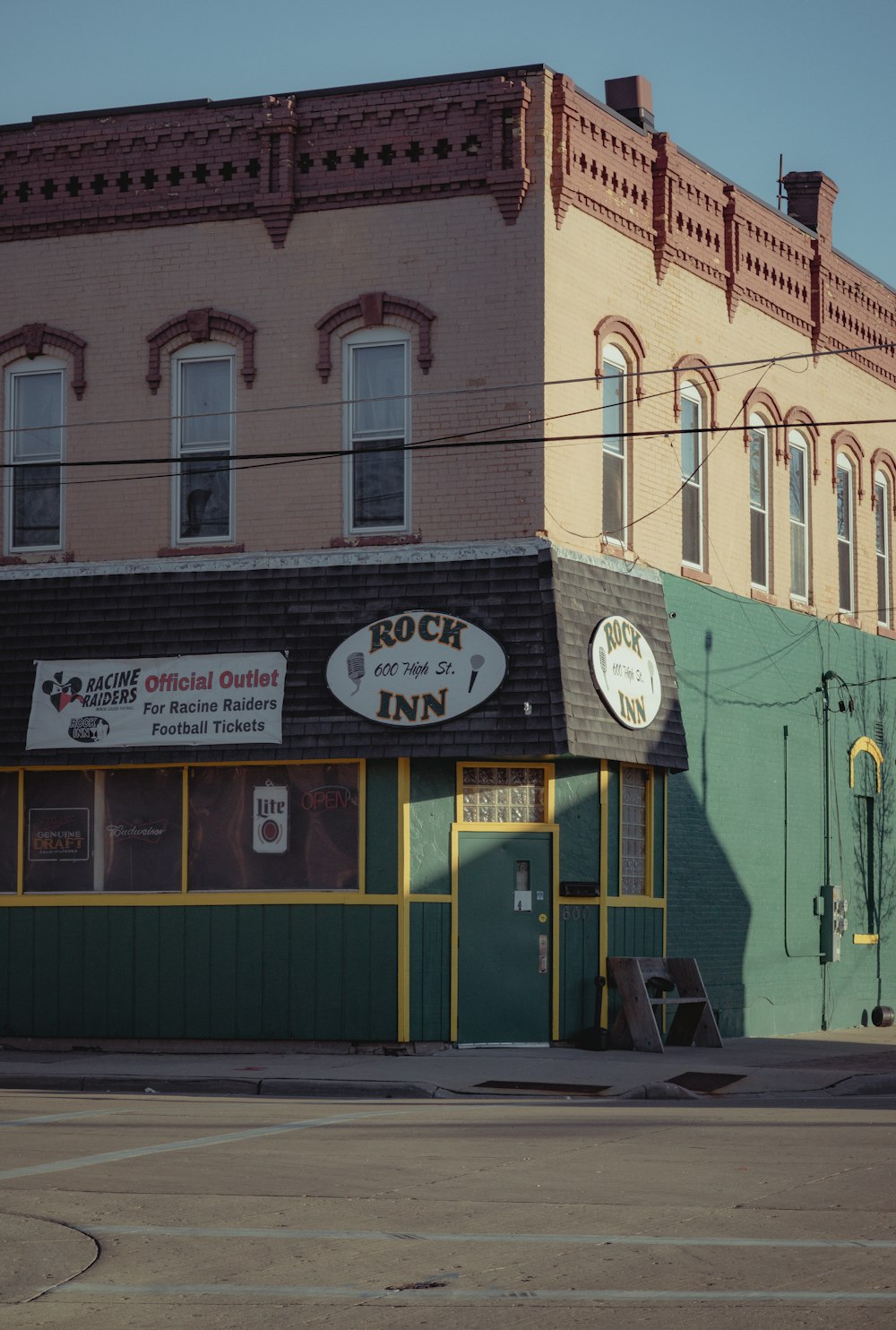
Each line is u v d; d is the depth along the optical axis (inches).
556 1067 704.4
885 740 1127.0
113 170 845.8
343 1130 532.1
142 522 829.2
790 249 1025.5
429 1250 352.8
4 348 856.9
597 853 799.7
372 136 808.9
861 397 1114.1
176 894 794.8
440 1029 764.0
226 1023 781.3
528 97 790.5
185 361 836.0
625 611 816.3
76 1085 679.7
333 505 802.8
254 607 793.6
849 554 1104.2
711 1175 440.1
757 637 967.6
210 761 784.9
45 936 812.6
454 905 769.6
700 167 926.4
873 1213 386.6
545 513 771.4
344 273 809.5
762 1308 303.3
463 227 794.2
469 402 785.6
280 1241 362.6
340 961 767.1
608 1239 362.3
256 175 824.3
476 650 757.9
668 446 891.4
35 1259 348.2
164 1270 338.3
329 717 770.2
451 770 774.5
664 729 831.7
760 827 959.0
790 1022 981.8
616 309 846.5
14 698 820.6
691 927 880.9
